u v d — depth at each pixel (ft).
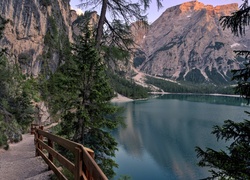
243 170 13.73
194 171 98.02
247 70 13.12
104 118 34.53
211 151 15.35
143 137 153.58
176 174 94.99
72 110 35.70
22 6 167.43
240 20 12.76
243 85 13.28
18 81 128.26
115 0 28.37
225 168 14.32
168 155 118.73
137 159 111.34
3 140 39.60
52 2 217.77
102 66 32.65
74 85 32.86
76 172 11.89
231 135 14.49
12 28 154.81
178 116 248.93
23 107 97.71
